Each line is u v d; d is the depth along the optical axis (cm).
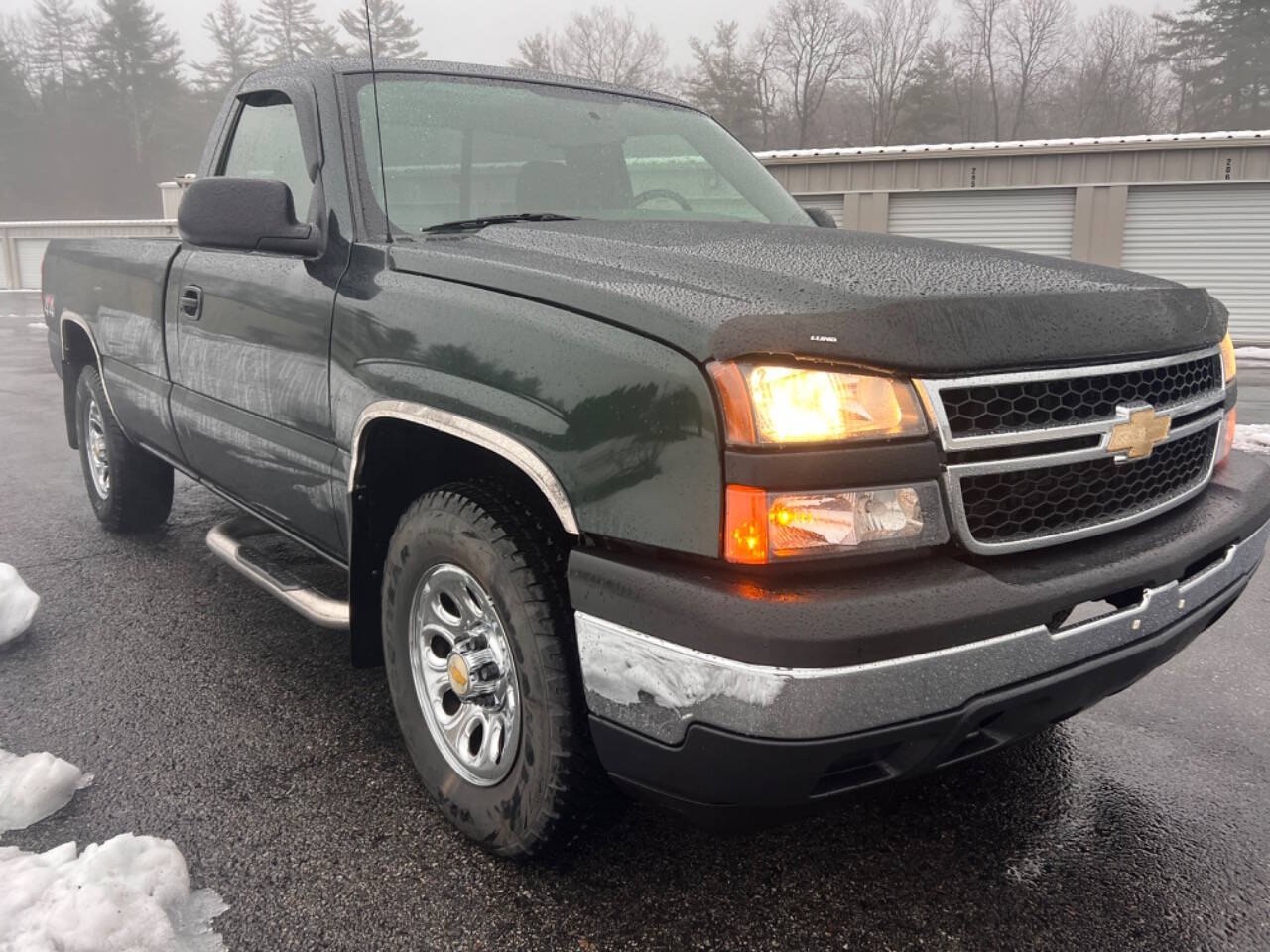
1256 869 227
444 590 232
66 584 409
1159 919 209
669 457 171
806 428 164
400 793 255
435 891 216
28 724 291
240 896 214
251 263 302
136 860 213
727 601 162
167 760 271
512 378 199
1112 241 1869
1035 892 219
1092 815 249
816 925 207
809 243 236
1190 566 210
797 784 168
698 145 351
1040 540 184
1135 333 199
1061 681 183
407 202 277
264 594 399
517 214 287
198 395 338
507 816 216
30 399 979
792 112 6316
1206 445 230
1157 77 6309
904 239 255
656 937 203
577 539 189
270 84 321
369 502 253
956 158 1920
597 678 183
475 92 312
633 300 186
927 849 234
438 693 240
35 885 203
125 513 459
